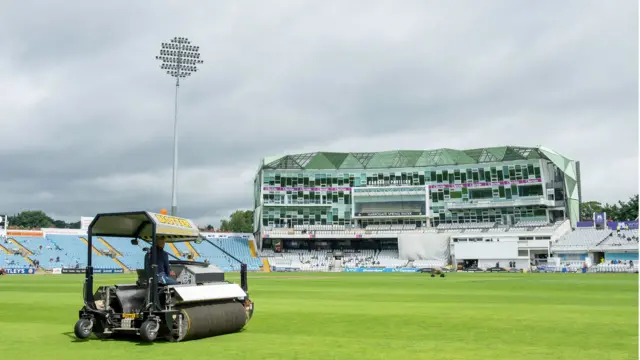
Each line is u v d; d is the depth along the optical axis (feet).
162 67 253.03
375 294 119.85
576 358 39.11
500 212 422.00
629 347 44.24
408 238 415.44
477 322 62.28
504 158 422.00
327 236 435.53
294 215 449.48
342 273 329.31
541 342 46.91
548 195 416.67
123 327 47.34
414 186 437.58
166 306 46.21
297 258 430.61
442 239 407.44
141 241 57.16
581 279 211.61
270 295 116.88
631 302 93.35
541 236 380.17
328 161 452.76
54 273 322.34
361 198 444.96
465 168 432.25
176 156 248.11
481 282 185.78
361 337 50.08
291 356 39.70
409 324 60.49
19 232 364.79
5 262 330.75
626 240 359.87
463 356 39.93
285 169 451.94
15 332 55.01
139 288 49.29
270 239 455.63
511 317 67.67
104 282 181.37
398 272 352.69
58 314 75.92
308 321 63.62
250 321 63.72
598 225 386.93
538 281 192.03
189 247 405.80
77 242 378.94
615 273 307.78
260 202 450.30
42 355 40.37
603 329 55.57
